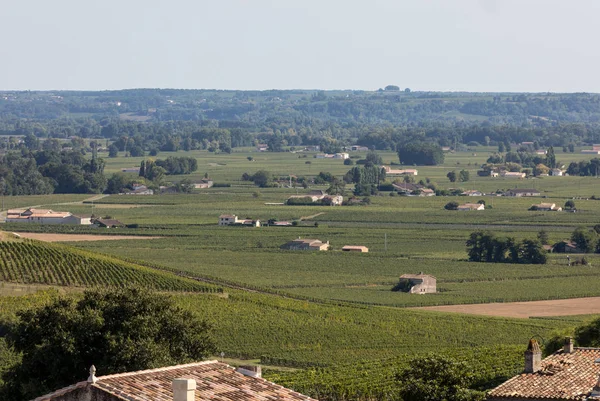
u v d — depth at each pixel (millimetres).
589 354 170750
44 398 105062
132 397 101688
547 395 152125
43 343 178125
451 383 199375
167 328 191500
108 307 186125
